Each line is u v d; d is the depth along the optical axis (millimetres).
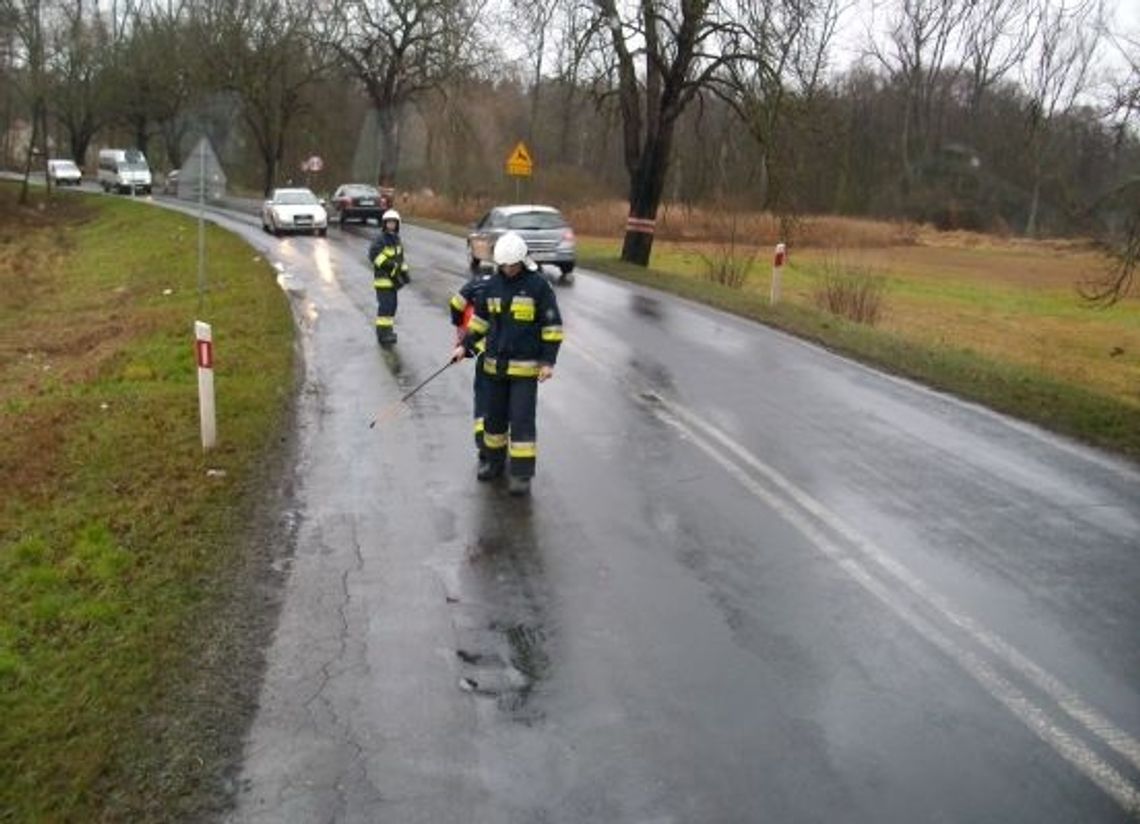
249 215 43062
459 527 7102
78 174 69750
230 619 5664
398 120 54188
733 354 13719
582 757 4438
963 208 67625
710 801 4141
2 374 14531
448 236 33312
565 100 28312
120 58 74000
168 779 4258
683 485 8055
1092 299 17031
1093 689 5020
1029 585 6234
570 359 12961
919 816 4051
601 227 45219
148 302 19656
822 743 4547
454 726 4668
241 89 58531
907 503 7742
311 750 4473
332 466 8430
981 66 60438
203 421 8734
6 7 56250
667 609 5852
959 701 4895
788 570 6410
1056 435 9977
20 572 6316
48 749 4449
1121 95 15164
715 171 26656
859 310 20531
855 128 70688
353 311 16656
